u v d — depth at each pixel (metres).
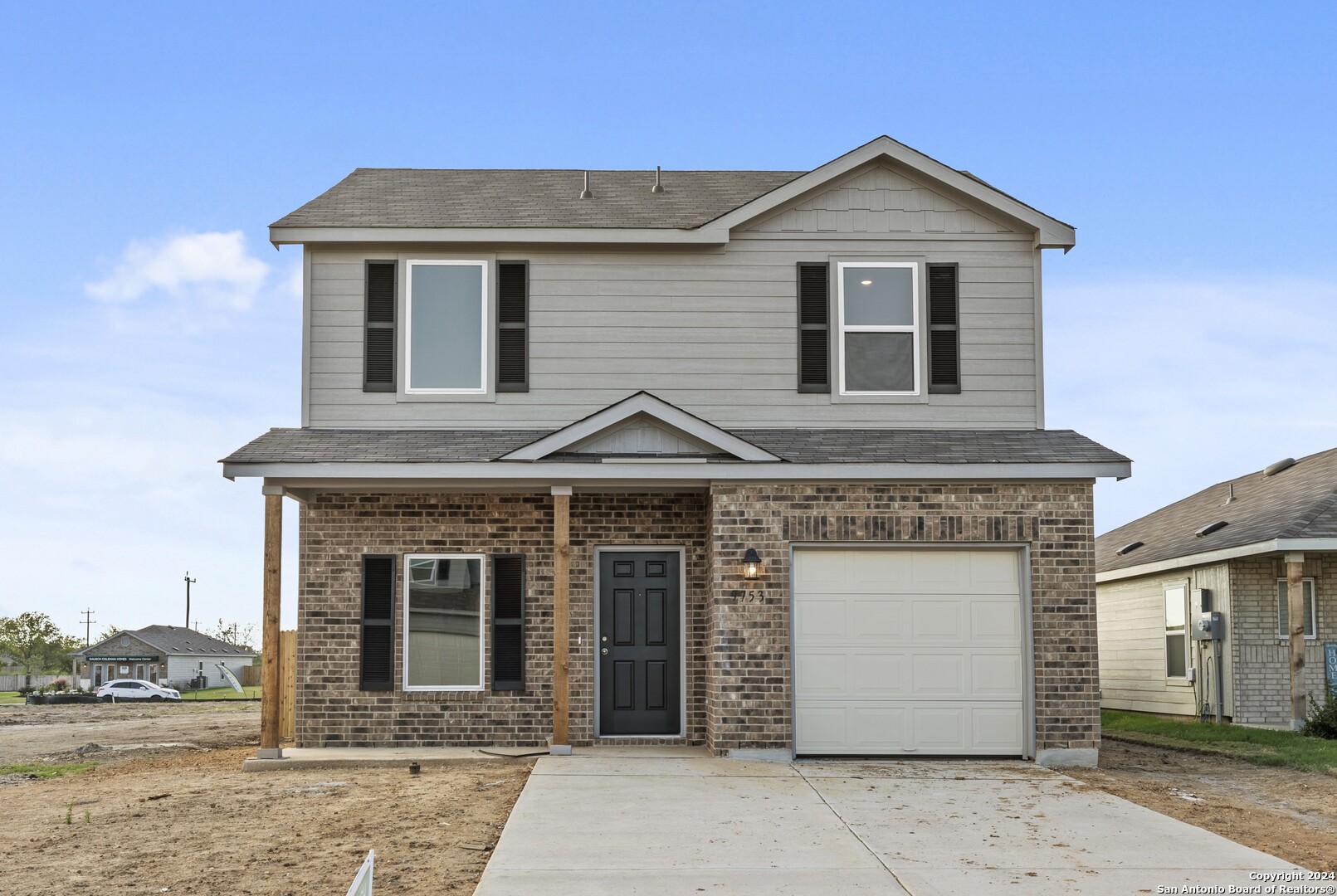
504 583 14.30
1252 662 19.02
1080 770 12.84
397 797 10.92
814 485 13.34
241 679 71.00
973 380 14.70
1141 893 7.89
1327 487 18.70
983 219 14.92
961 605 13.45
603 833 9.38
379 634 14.09
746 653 13.14
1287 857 9.03
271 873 8.30
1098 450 13.53
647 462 13.23
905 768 12.61
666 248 14.77
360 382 14.52
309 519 14.22
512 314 14.71
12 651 74.94
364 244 14.55
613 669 14.33
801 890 7.88
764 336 14.73
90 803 10.98
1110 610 24.38
